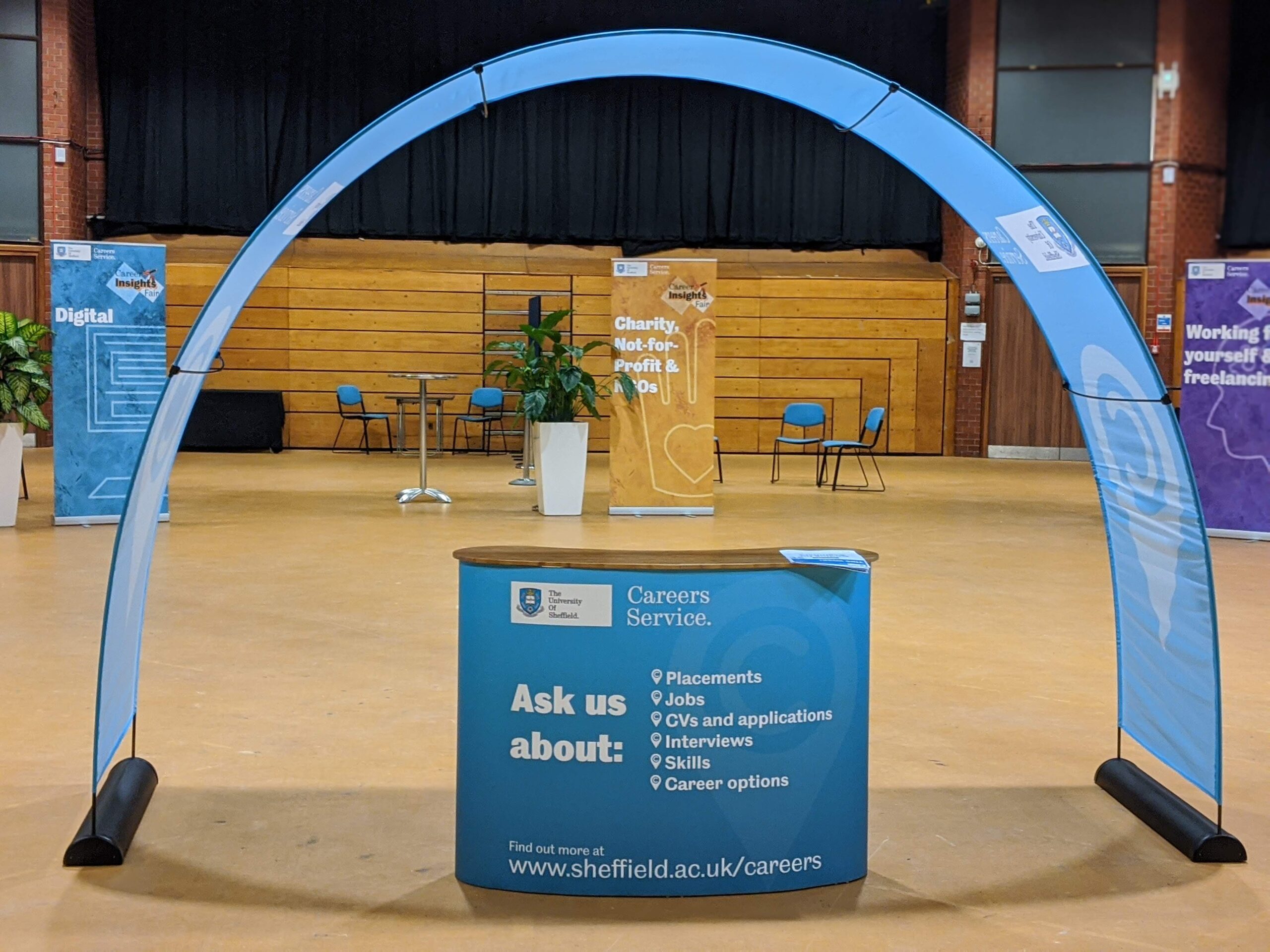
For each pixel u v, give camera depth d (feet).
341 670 15.07
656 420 30.68
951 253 53.88
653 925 8.09
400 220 53.31
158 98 51.49
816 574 8.61
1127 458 10.47
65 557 23.30
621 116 53.42
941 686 14.83
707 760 8.52
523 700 8.49
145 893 8.55
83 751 11.75
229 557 23.81
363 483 38.83
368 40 52.13
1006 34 50.90
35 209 49.98
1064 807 10.61
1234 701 14.33
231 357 52.21
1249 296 27.96
